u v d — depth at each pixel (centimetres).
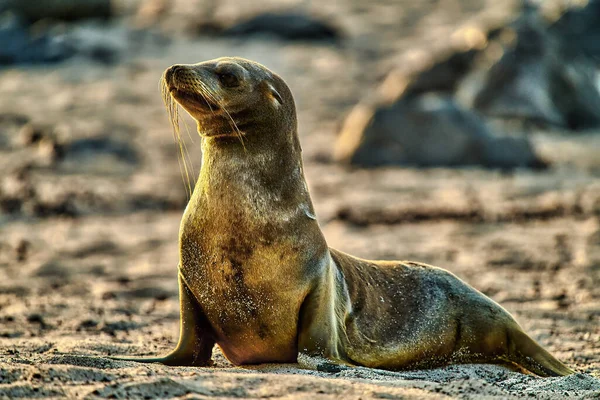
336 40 14262
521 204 6581
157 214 6469
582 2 13488
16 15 13138
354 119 8838
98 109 9506
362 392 2006
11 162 7444
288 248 2453
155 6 15825
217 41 13600
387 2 17888
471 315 2817
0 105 9419
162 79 2567
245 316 2472
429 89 10656
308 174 7894
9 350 2714
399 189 7231
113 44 12338
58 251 5294
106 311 3806
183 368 2292
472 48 10875
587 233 5641
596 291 4197
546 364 2759
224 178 2478
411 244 5428
